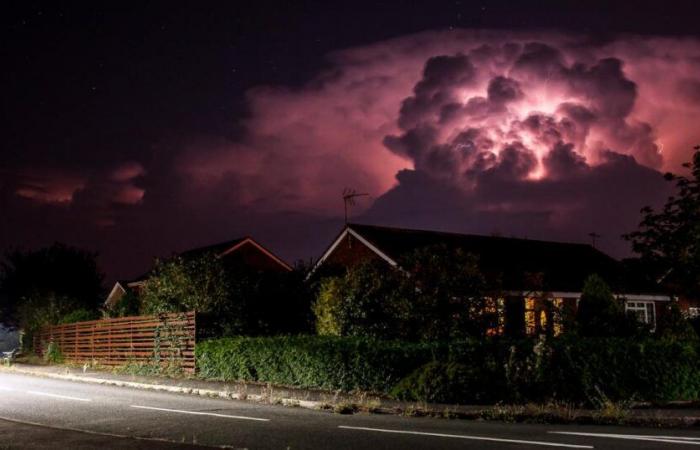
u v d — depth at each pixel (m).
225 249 45.31
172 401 17.08
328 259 32.88
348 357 17.47
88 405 16.28
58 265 57.09
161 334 24.58
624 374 15.66
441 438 11.02
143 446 10.66
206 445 10.65
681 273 23.14
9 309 55.81
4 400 17.53
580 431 11.73
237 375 20.58
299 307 27.44
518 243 36.91
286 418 13.74
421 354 16.78
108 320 28.62
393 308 20.86
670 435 11.20
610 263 37.56
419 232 34.38
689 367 16.05
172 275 25.50
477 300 20.39
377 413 14.55
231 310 24.97
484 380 15.30
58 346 33.91
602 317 21.83
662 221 22.66
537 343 15.86
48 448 10.64
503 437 11.05
